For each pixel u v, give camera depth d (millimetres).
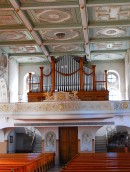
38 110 20812
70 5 15477
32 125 21734
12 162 12719
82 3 15023
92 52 25438
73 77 25109
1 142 23406
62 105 20531
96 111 20656
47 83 25328
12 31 19672
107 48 24703
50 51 25469
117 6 16266
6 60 25094
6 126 21859
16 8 15594
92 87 24969
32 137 26859
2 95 25250
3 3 15664
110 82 27859
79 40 22000
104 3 15320
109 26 18641
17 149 27219
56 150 23609
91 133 23188
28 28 18625
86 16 16766
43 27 18859
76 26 18625
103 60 28000
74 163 10719
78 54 25641
